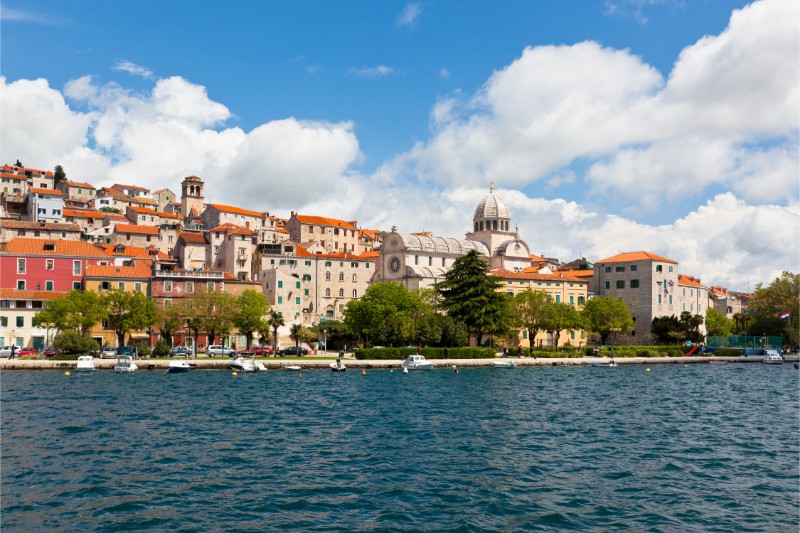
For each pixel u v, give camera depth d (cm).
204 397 6419
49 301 10450
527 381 8606
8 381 7612
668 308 17138
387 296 12531
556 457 3947
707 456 4041
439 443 4303
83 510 2845
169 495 3070
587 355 13462
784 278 16650
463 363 11075
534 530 2670
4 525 2658
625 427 5047
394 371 9912
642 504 3031
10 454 3812
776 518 2859
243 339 12656
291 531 2625
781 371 11375
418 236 16375
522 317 13650
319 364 10081
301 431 4678
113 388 7019
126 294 10744
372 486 3259
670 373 10656
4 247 12031
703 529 2714
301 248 16262
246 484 3272
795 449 4284
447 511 2888
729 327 18812
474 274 12875
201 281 12494
